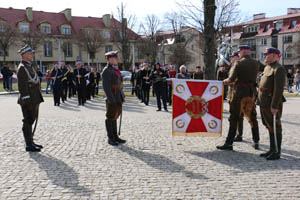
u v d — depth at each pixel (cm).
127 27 4925
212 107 662
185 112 662
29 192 419
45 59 5353
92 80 1688
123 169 507
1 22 4747
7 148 640
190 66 6022
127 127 856
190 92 659
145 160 555
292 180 456
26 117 624
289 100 1606
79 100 1436
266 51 560
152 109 1260
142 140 704
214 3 1185
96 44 5266
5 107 1361
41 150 622
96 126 872
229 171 496
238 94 609
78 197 403
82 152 607
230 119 624
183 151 614
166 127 855
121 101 686
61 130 817
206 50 1209
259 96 579
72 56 5622
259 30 6159
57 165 529
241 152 605
